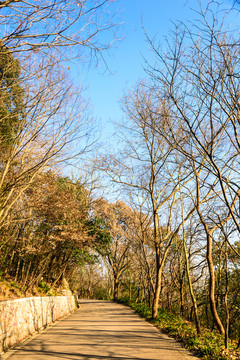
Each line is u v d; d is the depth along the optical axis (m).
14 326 9.32
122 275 44.59
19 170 11.33
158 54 9.43
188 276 13.17
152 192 19.59
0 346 7.91
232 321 15.81
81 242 21.83
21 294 15.50
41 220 18.56
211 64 8.07
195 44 8.54
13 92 8.41
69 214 19.62
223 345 9.81
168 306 25.02
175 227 22.91
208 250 12.73
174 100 9.04
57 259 22.95
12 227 15.83
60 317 18.41
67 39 6.02
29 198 15.88
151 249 29.00
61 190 20.45
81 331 12.23
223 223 11.14
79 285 62.19
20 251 16.44
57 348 8.62
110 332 12.05
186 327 13.27
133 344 9.48
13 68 7.89
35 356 7.52
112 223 31.45
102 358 7.43
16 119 10.00
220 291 16.94
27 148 10.78
